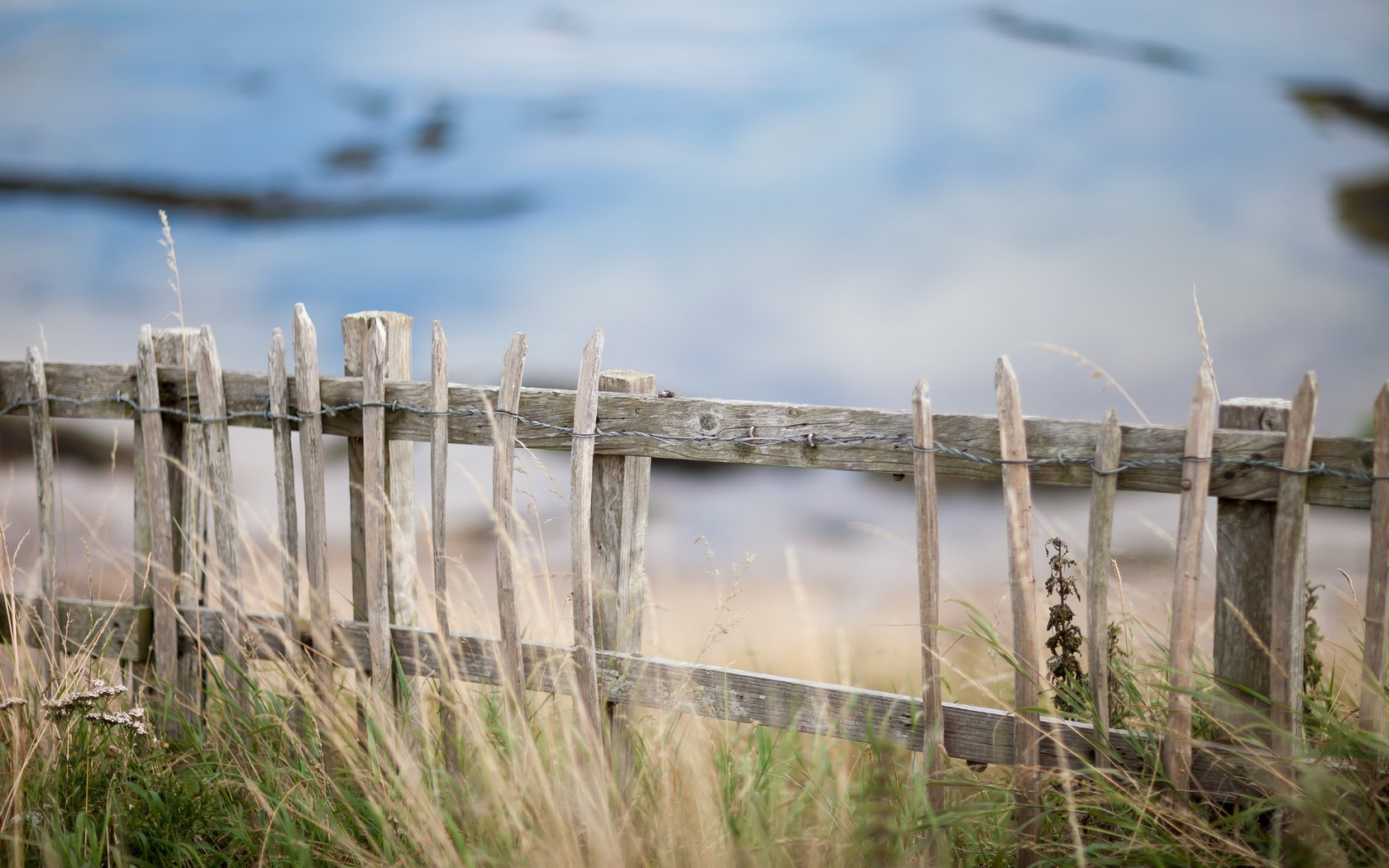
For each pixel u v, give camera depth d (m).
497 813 2.85
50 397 3.79
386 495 3.46
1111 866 2.61
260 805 3.02
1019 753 2.81
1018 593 2.80
